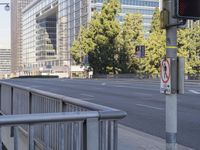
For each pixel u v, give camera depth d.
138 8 120.38
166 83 5.84
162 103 20.20
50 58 163.75
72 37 131.88
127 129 11.67
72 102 5.91
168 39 5.88
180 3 5.57
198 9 5.64
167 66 5.82
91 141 4.32
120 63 74.56
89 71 81.31
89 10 112.94
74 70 117.19
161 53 66.44
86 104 5.21
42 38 168.00
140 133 10.99
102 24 74.00
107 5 73.44
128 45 74.25
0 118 3.93
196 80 52.59
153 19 69.12
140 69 72.19
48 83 47.81
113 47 74.00
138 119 14.33
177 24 5.73
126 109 17.53
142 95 25.67
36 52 179.12
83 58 78.69
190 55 63.78
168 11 5.80
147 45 68.25
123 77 73.88
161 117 14.84
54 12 161.12
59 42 148.00
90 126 4.31
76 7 127.31
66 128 5.55
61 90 32.72
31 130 4.15
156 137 10.50
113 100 22.17
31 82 51.38
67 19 138.12
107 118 4.38
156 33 67.50
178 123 13.25
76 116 4.23
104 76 75.25
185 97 23.39
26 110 10.51
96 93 28.20
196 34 63.69
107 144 4.55
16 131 4.72
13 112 12.52
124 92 28.77
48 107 8.05
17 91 11.86
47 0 162.50
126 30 74.25
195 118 14.41
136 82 49.75
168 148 5.83
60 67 134.12
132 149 8.75
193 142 10.21
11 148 8.38
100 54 74.12
